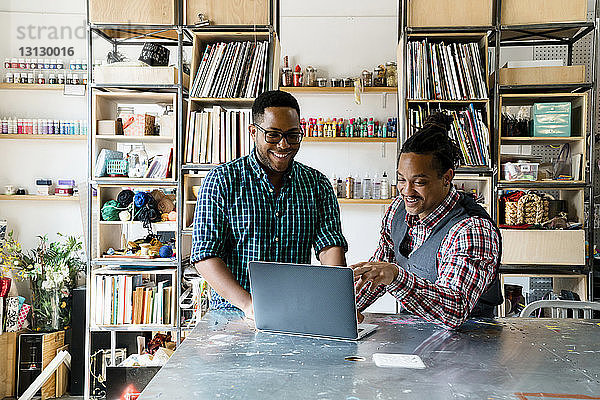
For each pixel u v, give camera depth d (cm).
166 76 387
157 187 393
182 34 385
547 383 136
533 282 440
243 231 232
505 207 392
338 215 251
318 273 171
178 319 385
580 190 390
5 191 520
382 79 512
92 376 432
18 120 511
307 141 519
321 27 529
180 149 384
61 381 461
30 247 523
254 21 383
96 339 450
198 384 133
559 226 389
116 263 388
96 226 394
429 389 131
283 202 235
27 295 522
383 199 507
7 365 457
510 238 383
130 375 346
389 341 173
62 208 525
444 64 389
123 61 405
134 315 388
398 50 417
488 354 160
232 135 383
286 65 515
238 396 125
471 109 389
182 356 156
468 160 386
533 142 406
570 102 398
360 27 528
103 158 390
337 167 529
